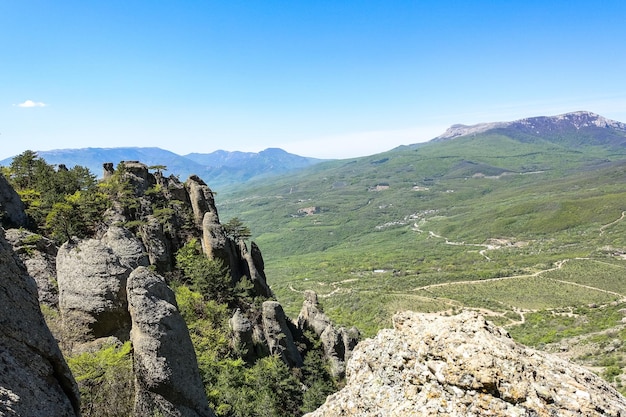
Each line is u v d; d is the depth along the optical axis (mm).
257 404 45406
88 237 63000
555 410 11945
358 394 16594
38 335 15766
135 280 27328
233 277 73750
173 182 89625
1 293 14891
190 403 26969
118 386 27234
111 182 78812
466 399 12836
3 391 13148
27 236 43688
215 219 73688
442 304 180875
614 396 13633
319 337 74312
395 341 16359
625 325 115625
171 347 26844
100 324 33031
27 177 82875
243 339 53969
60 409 15203
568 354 103688
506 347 13570
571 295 184500
